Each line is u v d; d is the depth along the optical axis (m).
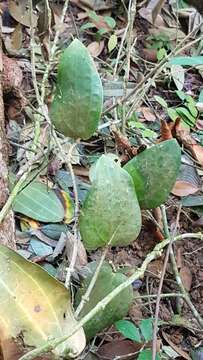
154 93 1.24
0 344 0.59
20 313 0.59
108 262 0.76
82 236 0.63
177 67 1.25
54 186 0.97
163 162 0.68
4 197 0.79
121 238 0.63
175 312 0.86
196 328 0.83
